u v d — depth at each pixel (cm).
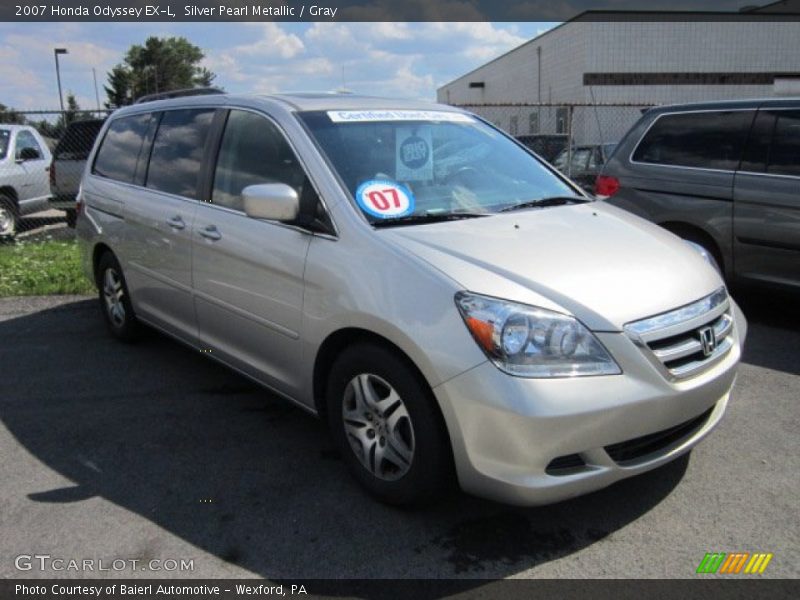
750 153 567
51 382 470
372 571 272
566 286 280
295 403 358
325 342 321
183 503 320
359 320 297
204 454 367
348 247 312
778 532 293
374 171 349
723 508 311
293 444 377
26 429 399
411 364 285
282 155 364
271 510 313
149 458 363
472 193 370
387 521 304
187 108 458
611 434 265
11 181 1091
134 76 8088
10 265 825
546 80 2853
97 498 325
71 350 536
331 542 290
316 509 314
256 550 286
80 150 1123
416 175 363
